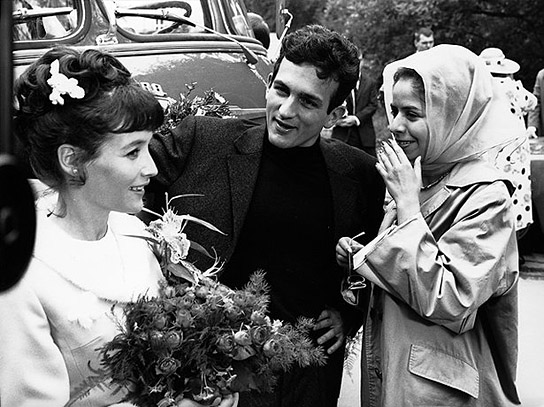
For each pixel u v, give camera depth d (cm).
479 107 312
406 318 306
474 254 296
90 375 224
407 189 301
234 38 530
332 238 315
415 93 310
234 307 236
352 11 1972
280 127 303
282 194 310
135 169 229
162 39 495
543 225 809
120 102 223
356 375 531
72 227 233
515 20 1838
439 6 1869
